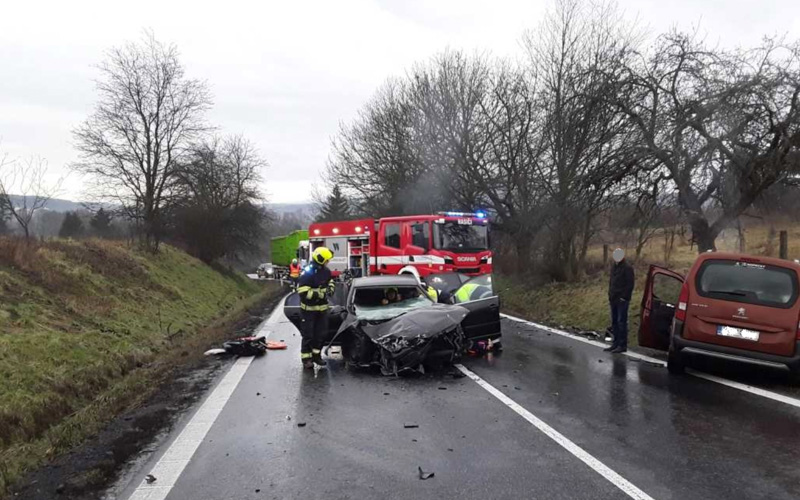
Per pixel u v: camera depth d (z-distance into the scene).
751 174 12.35
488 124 25.98
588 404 6.60
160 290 18.05
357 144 35.34
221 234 36.97
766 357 7.33
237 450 5.22
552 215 18.11
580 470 4.59
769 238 18.31
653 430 5.61
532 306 18.38
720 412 6.22
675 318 8.05
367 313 9.38
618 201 15.16
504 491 4.21
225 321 16.84
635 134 14.37
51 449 5.34
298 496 4.20
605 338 11.43
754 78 11.66
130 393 7.54
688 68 13.21
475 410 6.40
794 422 5.85
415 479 4.46
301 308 8.91
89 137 32.81
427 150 28.83
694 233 14.29
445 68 27.64
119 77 33.94
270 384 7.87
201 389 7.66
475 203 27.09
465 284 10.79
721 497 4.06
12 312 9.30
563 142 17.28
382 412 6.38
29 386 6.72
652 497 4.07
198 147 36.84
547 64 22.30
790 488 4.21
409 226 17.48
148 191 35.19
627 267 10.02
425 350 8.28
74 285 13.15
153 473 4.71
